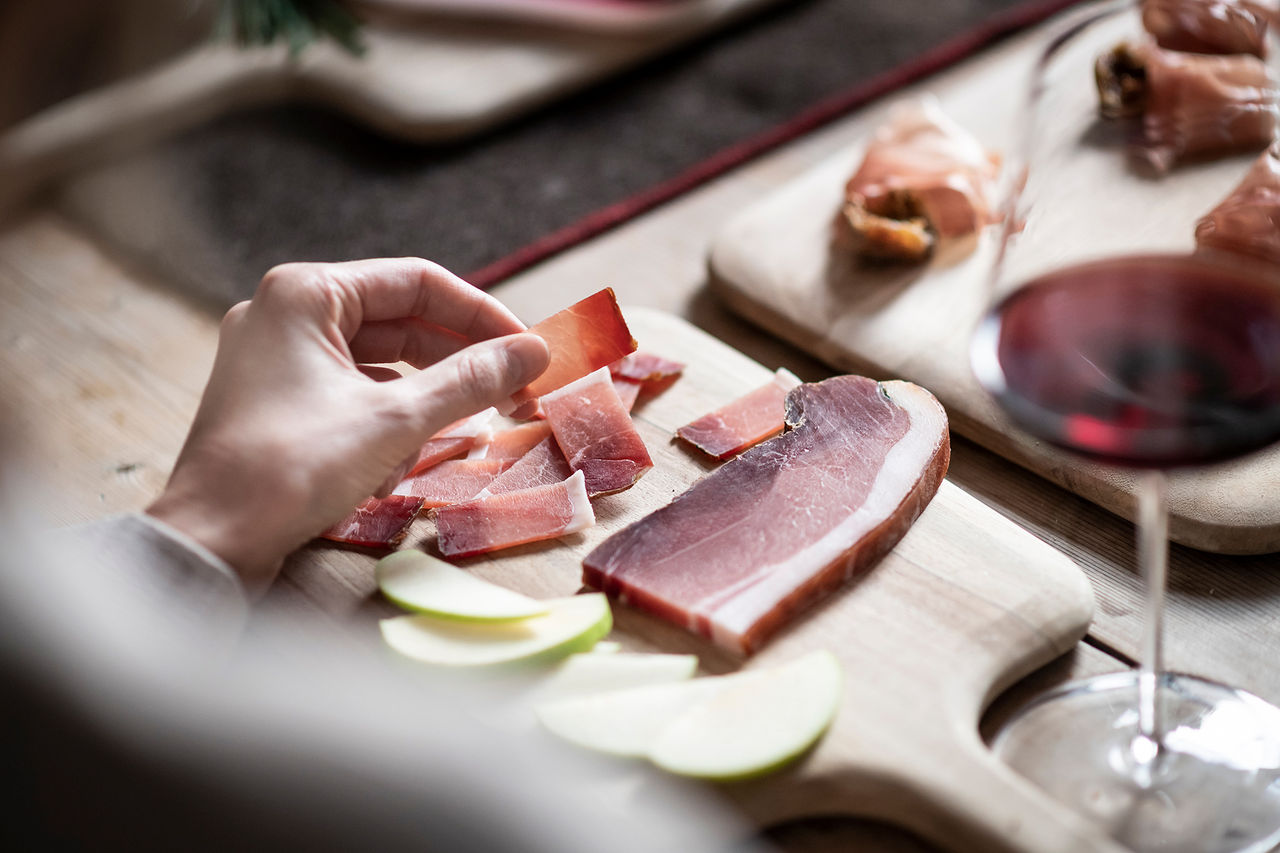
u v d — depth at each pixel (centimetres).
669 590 58
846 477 61
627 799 52
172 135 91
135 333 76
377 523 62
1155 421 49
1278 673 57
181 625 55
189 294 79
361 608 60
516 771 45
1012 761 54
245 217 85
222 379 60
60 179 87
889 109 91
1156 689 54
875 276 74
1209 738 54
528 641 57
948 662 56
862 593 58
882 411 63
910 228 74
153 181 87
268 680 44
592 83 96
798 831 53
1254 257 66
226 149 91
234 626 56
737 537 59
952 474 67
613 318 65
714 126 91
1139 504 62
